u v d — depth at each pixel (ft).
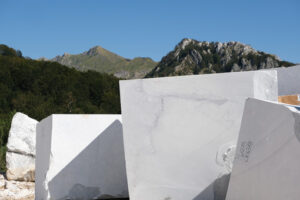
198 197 16.76
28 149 34.32
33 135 34.78
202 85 17.38
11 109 107.76
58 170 22.63
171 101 17.43
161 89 17.53
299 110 11.80
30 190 29.30
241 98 17.16
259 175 12.60
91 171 23.54
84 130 23.67
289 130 11.65
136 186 17.11
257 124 12.93
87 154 23.56
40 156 25.11
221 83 17.30
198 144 17.03
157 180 17.07
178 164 17.04
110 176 24.04
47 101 115.96
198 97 17.33
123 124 17.39
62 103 120.26
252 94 17.15
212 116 17.13
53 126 22.79
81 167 23.30
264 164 12.44
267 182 12.23
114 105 135.13
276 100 17.81
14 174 33.68
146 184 17.11
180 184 16.96
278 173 11.89
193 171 16.94
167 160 17.11
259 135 12.80
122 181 24.32
